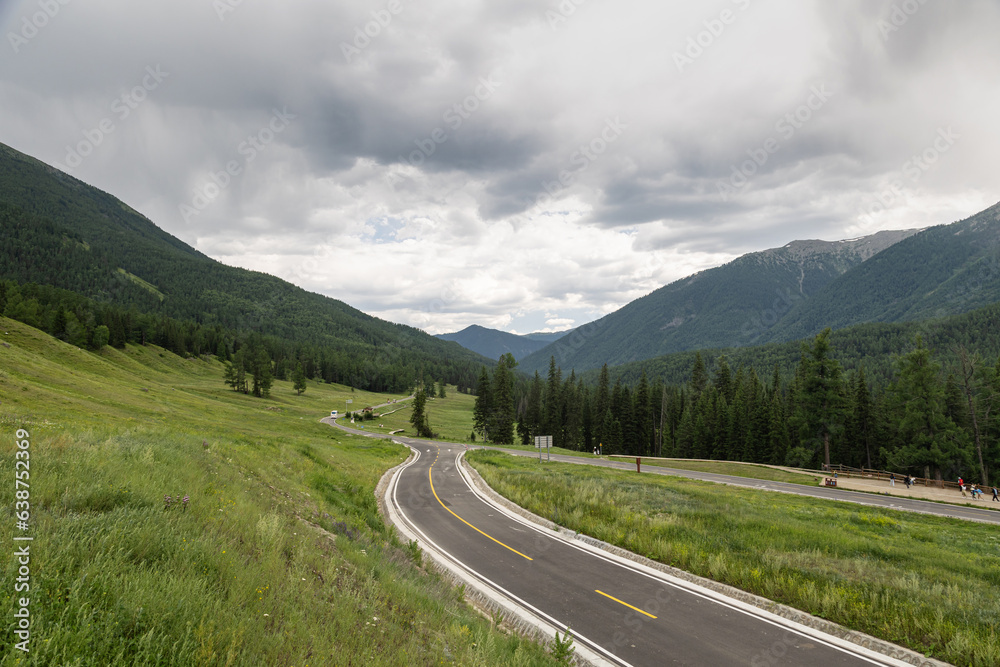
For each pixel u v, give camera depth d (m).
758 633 9.23
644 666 7.95
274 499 12.63
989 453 54.78
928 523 24.88
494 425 87.81
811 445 63.50
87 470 8.34
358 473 27.72
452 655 6.27
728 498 24.86
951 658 8.20
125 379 68.69
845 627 9.51
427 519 19.12
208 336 159.00
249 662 4.30
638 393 92.69
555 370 97.69
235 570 6.11
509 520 19.27
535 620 9.76
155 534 6.04
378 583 8.29
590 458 59.34
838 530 18.50
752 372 82.62
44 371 45.00
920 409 54.66
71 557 4.80
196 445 16.27
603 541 15.87
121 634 4.07
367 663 5.12
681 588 11.66
